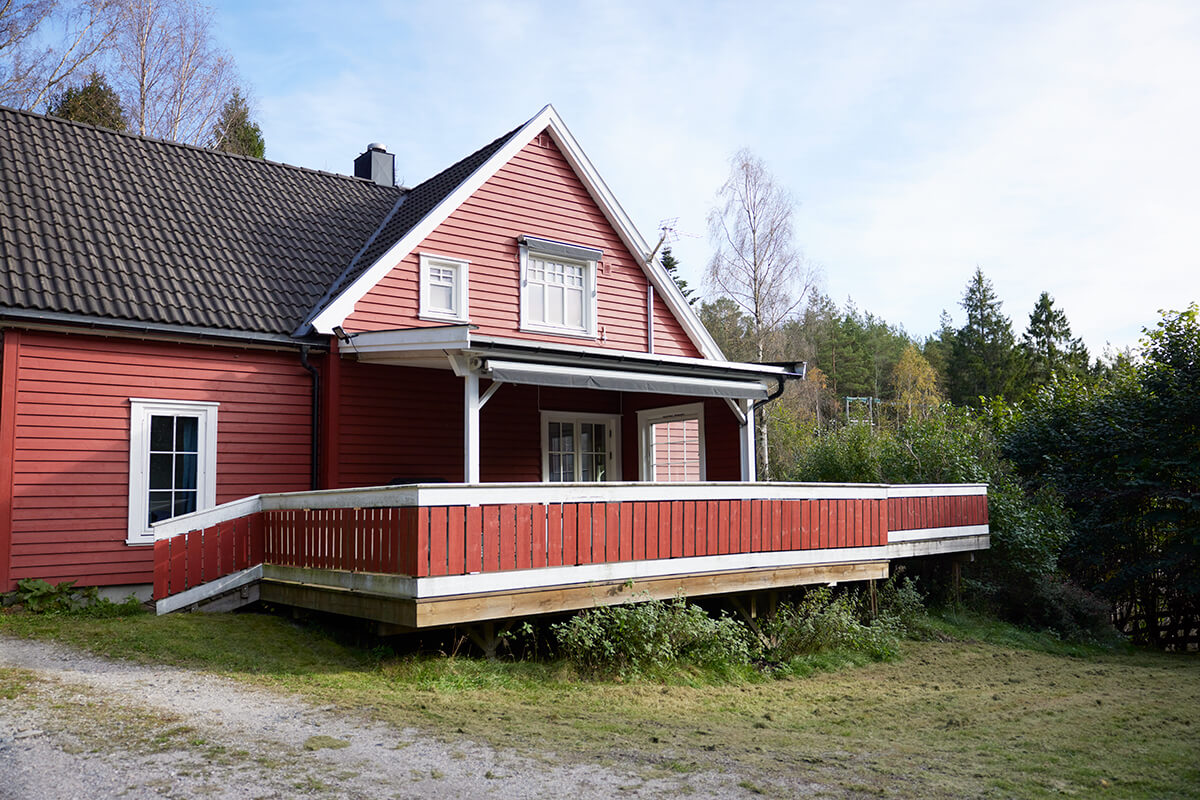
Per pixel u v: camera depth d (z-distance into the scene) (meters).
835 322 65.69
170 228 13.05
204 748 5.59
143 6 28.86
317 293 13.37
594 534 9.51
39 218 11.74
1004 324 55.47
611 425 16.78
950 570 15.77
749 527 11.15
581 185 15.87
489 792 5.02
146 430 11.34
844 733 7.57
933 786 5.77
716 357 17.08
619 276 16.17
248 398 12.14
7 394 10.36
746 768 5.87
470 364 10.57
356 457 12.95
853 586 13.56
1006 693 10.05
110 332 11.01
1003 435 20.61
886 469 17.47
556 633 9.28
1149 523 17.97
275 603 10.26
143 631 8.98
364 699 7.25
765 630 11.66
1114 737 7.82
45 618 9.78
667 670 9.44
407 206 16.02
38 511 10.48
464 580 8.29
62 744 5.59
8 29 25.69
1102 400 19.28
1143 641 18.62
